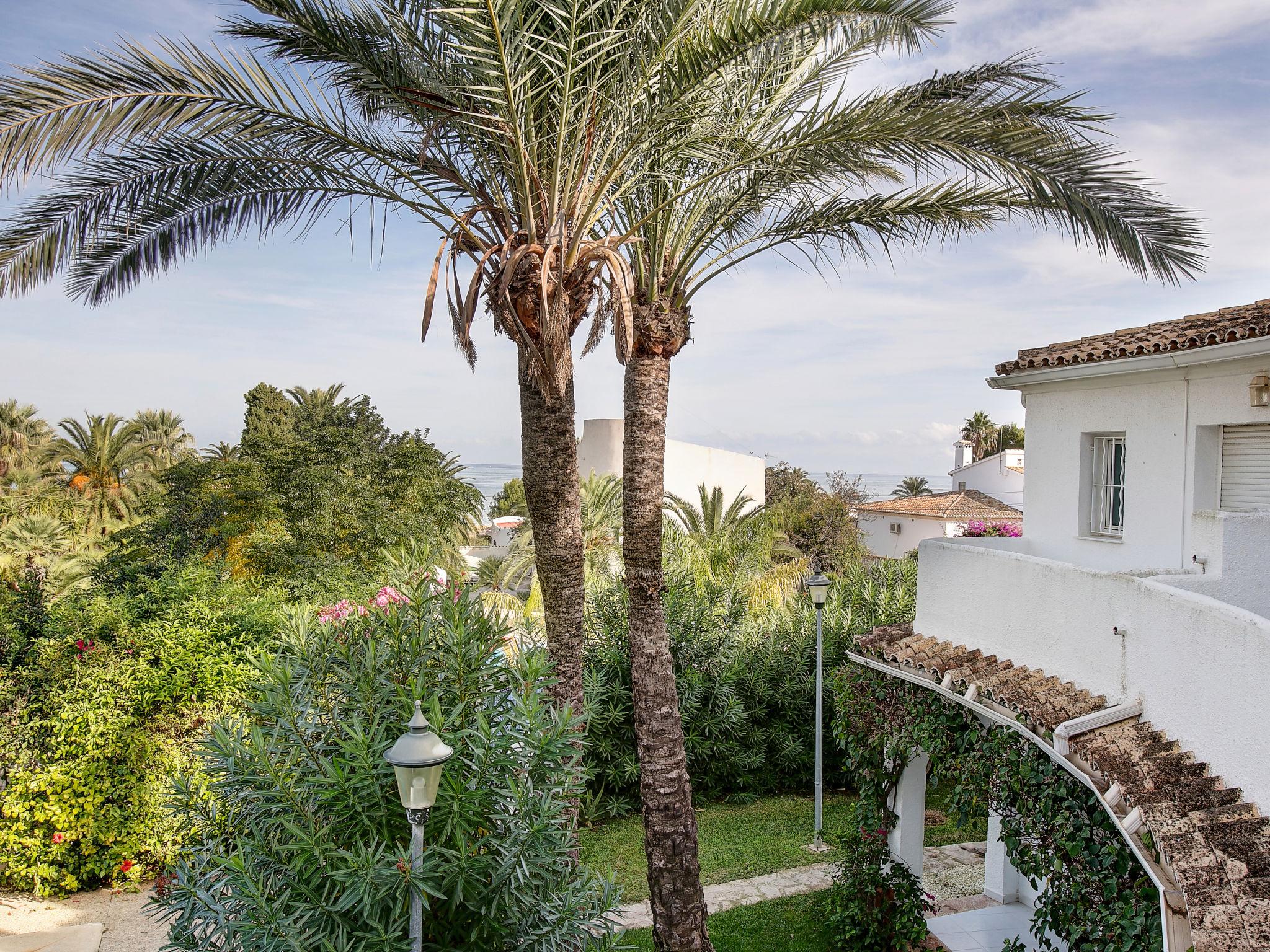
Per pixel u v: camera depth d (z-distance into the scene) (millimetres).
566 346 6863
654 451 8414
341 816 4711
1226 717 4734
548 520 7820
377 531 23391
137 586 18406
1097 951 5352
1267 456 7934
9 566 25219
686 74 6617
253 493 22516
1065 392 10172
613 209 8180
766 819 14430
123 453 42469
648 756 8211
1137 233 7012
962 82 7406
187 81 6594
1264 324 7258
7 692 10672
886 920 9250
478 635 5473
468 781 4895
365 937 4305
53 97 6074
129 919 9945
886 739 8750
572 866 5465
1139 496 9055
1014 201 8234
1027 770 6273
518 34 5902
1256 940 3482
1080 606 6453
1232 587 6227
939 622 8633
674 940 8016
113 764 10836
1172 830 4312
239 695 10992
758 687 16297
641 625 8320
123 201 7227
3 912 10062
